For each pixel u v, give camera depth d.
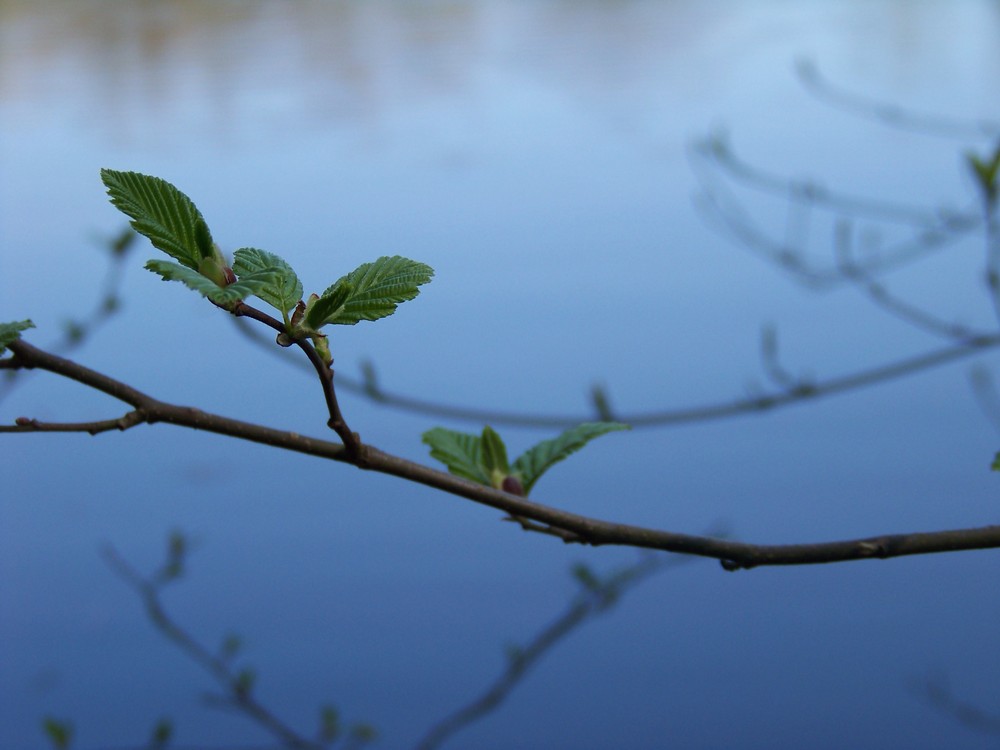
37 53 4.40
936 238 1.90
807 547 0.87
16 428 0.84
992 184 1.52
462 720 1.63
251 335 1.57
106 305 1.62
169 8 5.08
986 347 1.68
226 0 5.33
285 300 0.84
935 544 0.87
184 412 0.85
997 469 0.89
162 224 0.84
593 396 1.73
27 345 0.84
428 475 0.86
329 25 4.98
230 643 1.73
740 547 0.87
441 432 0.92
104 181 0.84
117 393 0.84
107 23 4.86
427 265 0.85
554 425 1.72
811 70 2.50
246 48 4.50
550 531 0.90
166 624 1.72
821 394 1.73
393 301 0.84
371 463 0.85
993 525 0.87
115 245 1.60
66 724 1.60
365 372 1.68
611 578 1.66
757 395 1.72
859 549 0.87
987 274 1.59
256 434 0.85
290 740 1.67
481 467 0.92
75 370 0.84
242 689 1.69
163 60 4.39
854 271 1.89
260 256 0.85
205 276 0.84
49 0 5.03
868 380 1.71
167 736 1.71
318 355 0.84
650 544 0.87
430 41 4.60
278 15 5.12
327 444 0.85
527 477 0.92
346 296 0.84
